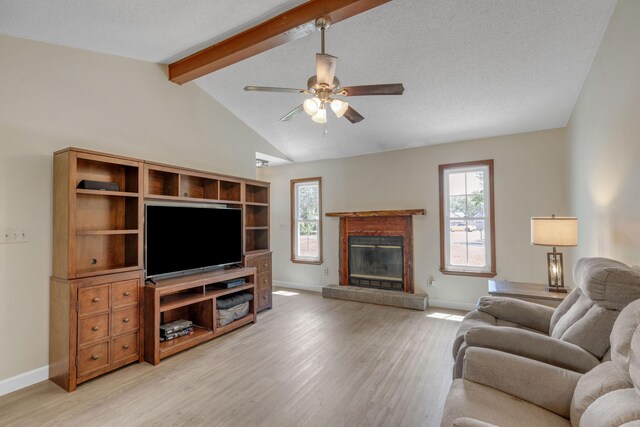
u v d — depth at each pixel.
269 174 6.38
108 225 2.99
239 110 4.50
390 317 4.18
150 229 3.09
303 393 2.36
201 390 2.41
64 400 2.29
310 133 4.89
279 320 4.07
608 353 1.52
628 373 1.02
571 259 3.91
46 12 2.27
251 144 4.90
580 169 3.33
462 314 4.31
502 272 4.32
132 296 2.85
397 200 5.11
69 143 2.81
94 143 2.99
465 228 4.66
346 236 5.52
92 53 3.01
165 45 3.10
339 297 5.16
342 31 2.80
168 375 2.64
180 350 3.05
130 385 2.48
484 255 4.52
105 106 3.09
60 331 2.51
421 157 4.93
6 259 2.44
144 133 3.43
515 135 4.30
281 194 6.25
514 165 4.29
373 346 3.22
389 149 5.12
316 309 4.57
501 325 2.38
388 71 3.24
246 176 4.77
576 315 1.85
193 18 2.63
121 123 3.22
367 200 5.37
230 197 4.36
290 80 3.70
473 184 4.61
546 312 2.37
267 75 3.64
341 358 2.95
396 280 5.08
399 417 2.07
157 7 2.41
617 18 2.16
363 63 3.16
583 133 3.18
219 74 3.76
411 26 2.67
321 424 2.00
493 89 3.39
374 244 5.27
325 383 2.50
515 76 3.15
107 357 2.65
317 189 5.95
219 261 3.89
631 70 1.93
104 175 2.99
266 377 2.60
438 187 4.79
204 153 4.11
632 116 1.93
